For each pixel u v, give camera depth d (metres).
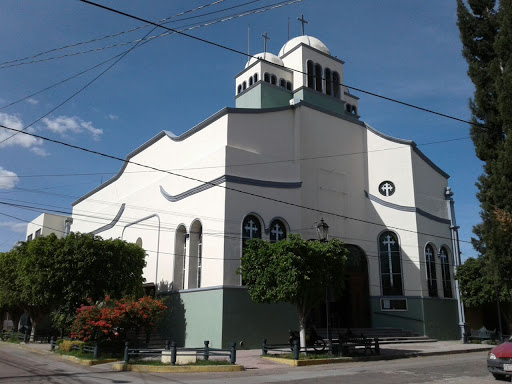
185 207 24.84
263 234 22.52
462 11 17.66
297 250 16.95
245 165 23.02
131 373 13.86
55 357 18.91
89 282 21.59
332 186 27.36
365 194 28.88
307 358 16.17
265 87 29.95
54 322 23.42
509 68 15.83
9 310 31.67
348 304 26.56
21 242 26.94
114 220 33.50
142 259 24.56
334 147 28.14
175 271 24.62
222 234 21.41
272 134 25.11
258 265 17.69
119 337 18.53
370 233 28.03
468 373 13.23
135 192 31.02
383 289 26.83
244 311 20.84
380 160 28.94
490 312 29.28
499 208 15.70
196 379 12.26
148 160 30.58
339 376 12.66
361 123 30.08
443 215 29.09
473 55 17.55
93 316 18.17
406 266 26.66
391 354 18.28
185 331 22.52
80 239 22.56
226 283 20.78
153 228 27.89
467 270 26.00
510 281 16.12
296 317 22.38
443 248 28.50
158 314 19.91
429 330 25.55
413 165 27.95
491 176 16.11
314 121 27.52
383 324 26.14
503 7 16.41
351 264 27.05
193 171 24.70
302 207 24.61
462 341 25.11
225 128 23.53
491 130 16.88
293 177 25.06
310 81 30.86
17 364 16.34
